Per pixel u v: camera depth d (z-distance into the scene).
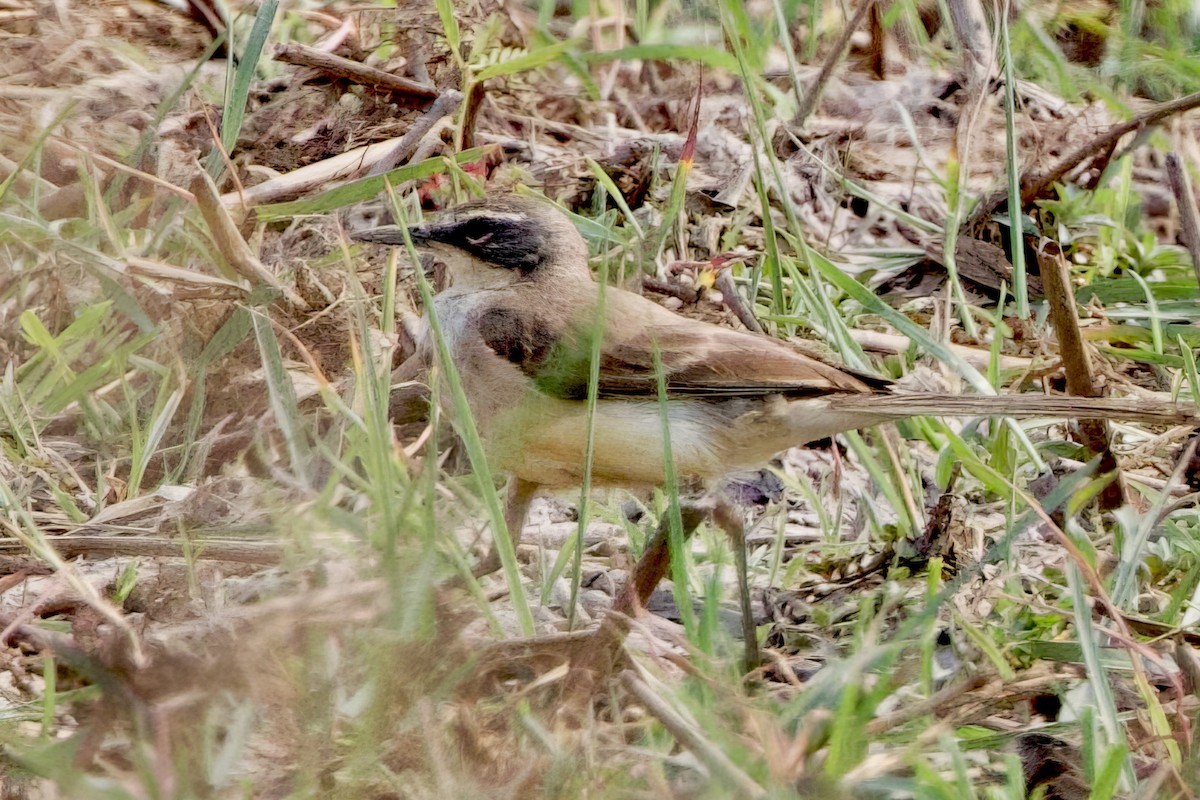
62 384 11.25
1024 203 14.39
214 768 7.39
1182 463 10.32
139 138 13.08
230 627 8.16
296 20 14.98
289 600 7.94
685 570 8.62
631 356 10.18
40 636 8.27
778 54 16.55
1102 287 13.66
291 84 14.12
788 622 9.95
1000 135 15.34
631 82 15.59
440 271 12.64
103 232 11.62
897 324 11.74
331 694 7.70
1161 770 7.62
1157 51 16.22
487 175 13.86
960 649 9.20
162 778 7.24
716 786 7.38
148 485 10.83
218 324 11.33
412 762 7.63
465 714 7.81
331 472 10.16
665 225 12.77
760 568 10.71
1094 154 14.36
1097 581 8.88
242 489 10.14
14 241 11.70
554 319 10.39
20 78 13.64
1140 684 8.29
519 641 8.34
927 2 16.69
